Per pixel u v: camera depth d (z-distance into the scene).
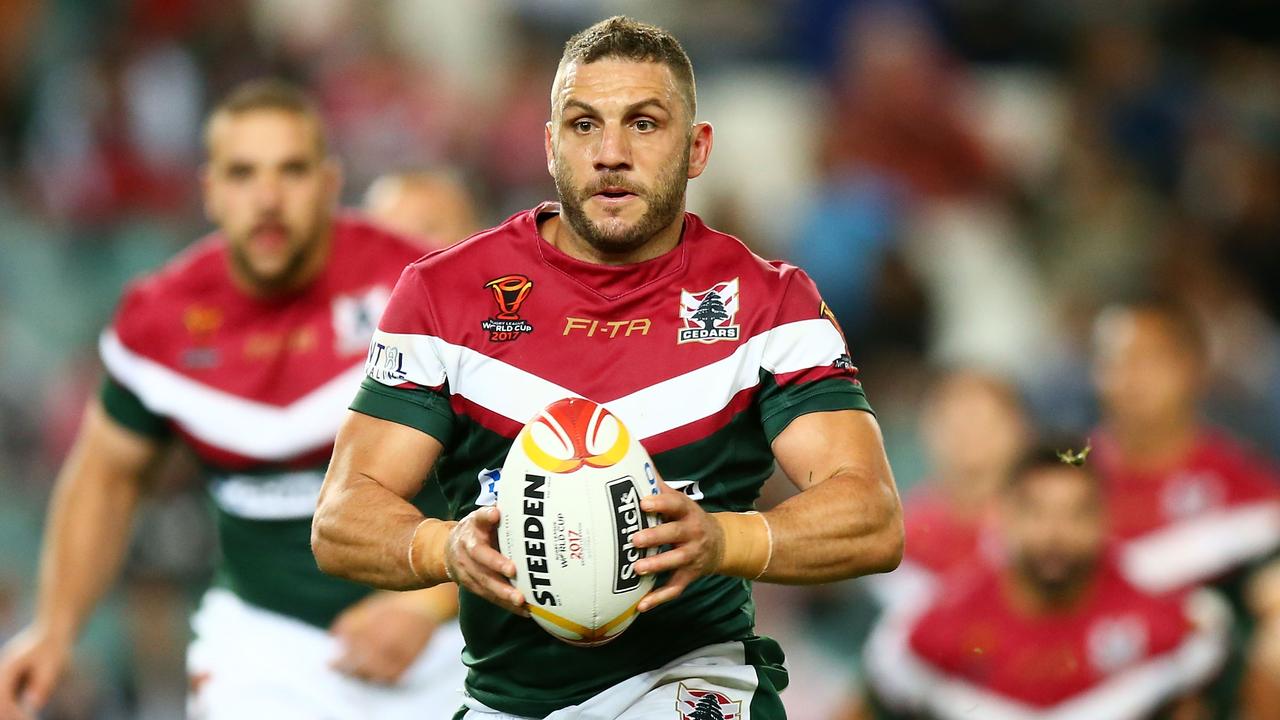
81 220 43.59
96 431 19.41
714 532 11.16
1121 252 47.06
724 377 12.31
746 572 11.38
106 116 44.31
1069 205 48.72
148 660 31.09
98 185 43.75
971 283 46.88
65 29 47.12
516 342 12.38
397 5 51.50
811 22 52.38
